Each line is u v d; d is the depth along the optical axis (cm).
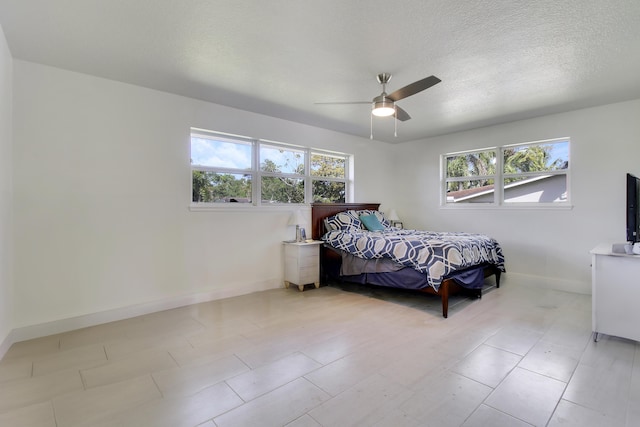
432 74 288
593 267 258
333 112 404
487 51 246
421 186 561
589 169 390
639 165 358
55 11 199
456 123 455
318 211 471
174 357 227
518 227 451
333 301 367
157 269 335
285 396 180
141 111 324
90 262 296
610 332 251
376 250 374
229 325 290
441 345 247
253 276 409
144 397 179
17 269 262
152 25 214
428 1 186
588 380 196
